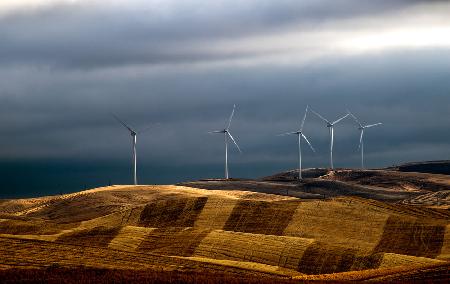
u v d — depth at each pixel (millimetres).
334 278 101625
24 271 97812
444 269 105688
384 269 109625
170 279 92062
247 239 137875
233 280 92375
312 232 153000
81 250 122312
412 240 145500
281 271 115812
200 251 134000
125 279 92062
